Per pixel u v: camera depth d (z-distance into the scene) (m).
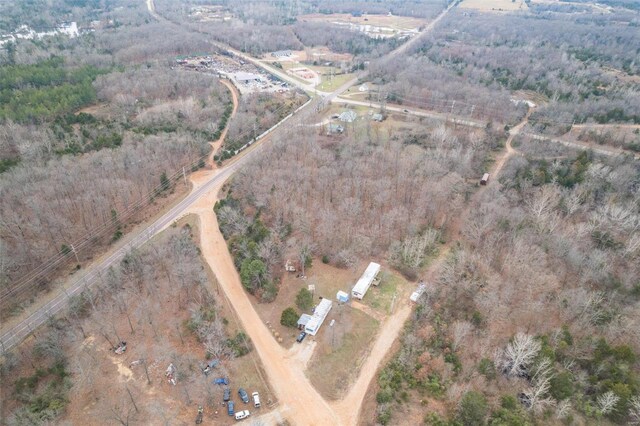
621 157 156.00
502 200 130.50
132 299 100.75
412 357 86.12
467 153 164.62
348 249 114.12
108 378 82.44
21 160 153.00
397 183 142.00
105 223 125.12
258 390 80.62
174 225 129.00
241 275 104.00
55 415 75.12
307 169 145.88
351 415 77.38
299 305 95.56
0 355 87.44
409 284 107.31
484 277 104.94
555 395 77.62
